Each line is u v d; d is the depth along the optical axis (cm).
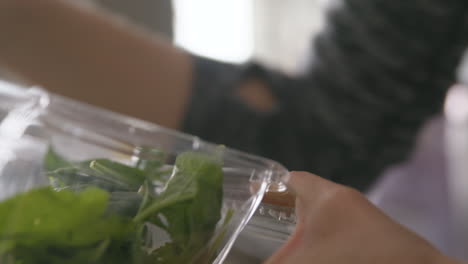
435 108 129
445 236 175
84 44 108
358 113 121
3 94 52
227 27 214
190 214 44
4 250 40
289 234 47
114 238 42
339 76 122
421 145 178
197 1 211
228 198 46
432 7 118
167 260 44
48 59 105
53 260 41
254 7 203
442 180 183
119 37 114
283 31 197
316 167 120
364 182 129
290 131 118
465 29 120
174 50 123
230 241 47
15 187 43
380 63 121
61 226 41
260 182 48
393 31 121
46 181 44
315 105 121
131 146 48
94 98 110
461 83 212
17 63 104
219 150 49
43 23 103
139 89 114
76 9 110
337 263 44
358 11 124
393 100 122
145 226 43
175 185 45
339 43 125
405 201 178
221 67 123
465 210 180
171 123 117
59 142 47
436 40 121
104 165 45
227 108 117
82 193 41
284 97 122
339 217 46
